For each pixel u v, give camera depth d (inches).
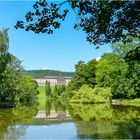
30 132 1225.4
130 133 1088.2
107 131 1160.2
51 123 1552.7
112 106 2864.2
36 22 854.5
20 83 3860.7
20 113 2290.8
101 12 832.3
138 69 3287.4
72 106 3284.9
